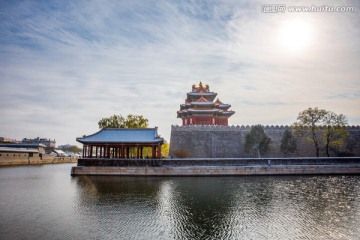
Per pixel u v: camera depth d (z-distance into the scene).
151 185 38.53
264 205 26.59
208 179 45.12
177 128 69.75
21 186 38.06
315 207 25.80
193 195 31.23
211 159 52.03
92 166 51.12
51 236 18.28
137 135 56.50
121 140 54.72
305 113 63.47
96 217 22.59
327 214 23.56
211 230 19.64
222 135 69.56
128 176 49.03
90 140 54.28
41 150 111.69
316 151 65.50
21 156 91.62
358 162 53.69
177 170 49.66
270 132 69.56
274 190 34.28
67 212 24.06
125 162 51.12
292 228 20.09
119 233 18.92
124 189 35.25
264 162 52.88
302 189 34.97
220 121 87.19
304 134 66.94
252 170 50.03
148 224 20.88
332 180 43.09
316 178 45.66
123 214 23.52
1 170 67.88
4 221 21.45
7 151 83.88
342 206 26.19
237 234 18.88
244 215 23.27
